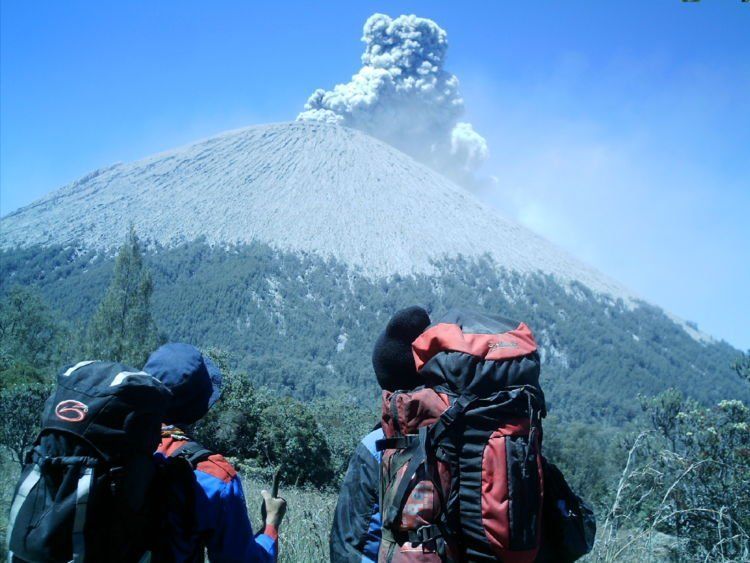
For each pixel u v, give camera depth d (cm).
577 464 3850
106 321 4634
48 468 256
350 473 321
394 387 325
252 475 1462
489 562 277
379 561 290
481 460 278
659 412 1111
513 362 293
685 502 559
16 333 5469
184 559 281
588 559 400
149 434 269
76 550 248
